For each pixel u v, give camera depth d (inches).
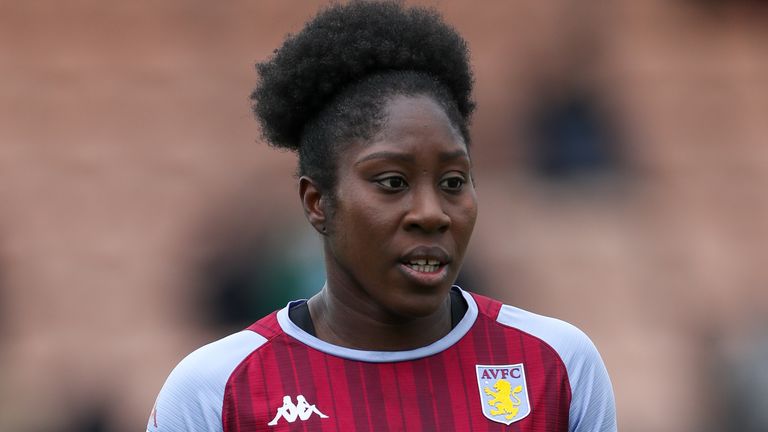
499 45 1667.1
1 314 1441.9
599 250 1491.1
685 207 1562.5
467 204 332.8
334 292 350.3
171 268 1453.0
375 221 325.4
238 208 1469.0
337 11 358.0
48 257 1487.5
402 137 325.4
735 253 1525.6
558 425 341.4
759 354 1391.5
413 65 349.4
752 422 1341.0
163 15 1716.3
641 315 1444.4
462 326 353.1
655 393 1362.0
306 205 351.3
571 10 1711.4
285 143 367.9
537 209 1518.2
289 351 346.3
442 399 339.3
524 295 1430.9
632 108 1632.6
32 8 1721.2
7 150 1592.0
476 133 1574.8
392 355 343.6
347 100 341.4
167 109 1632.6
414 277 325.1
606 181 1566.2
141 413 1328.7
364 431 332.5
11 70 1665.8
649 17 1729.8
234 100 1641.2
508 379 344.5
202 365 344.8
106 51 1689.2
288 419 333.4
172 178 1560.0
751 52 1720.0
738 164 1612.9
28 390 1355.8
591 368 354.0
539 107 1600.6
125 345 1390.3
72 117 1625.2
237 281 1344.7
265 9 1720.0
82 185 1560.0
